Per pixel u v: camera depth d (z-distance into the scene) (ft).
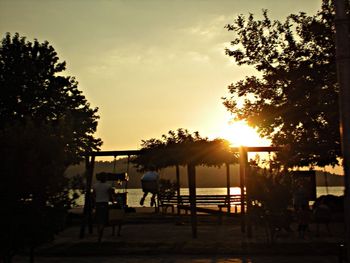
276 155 49.21
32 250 28.60
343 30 26.03
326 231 56.65
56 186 27.40
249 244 44.16
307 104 51.39
